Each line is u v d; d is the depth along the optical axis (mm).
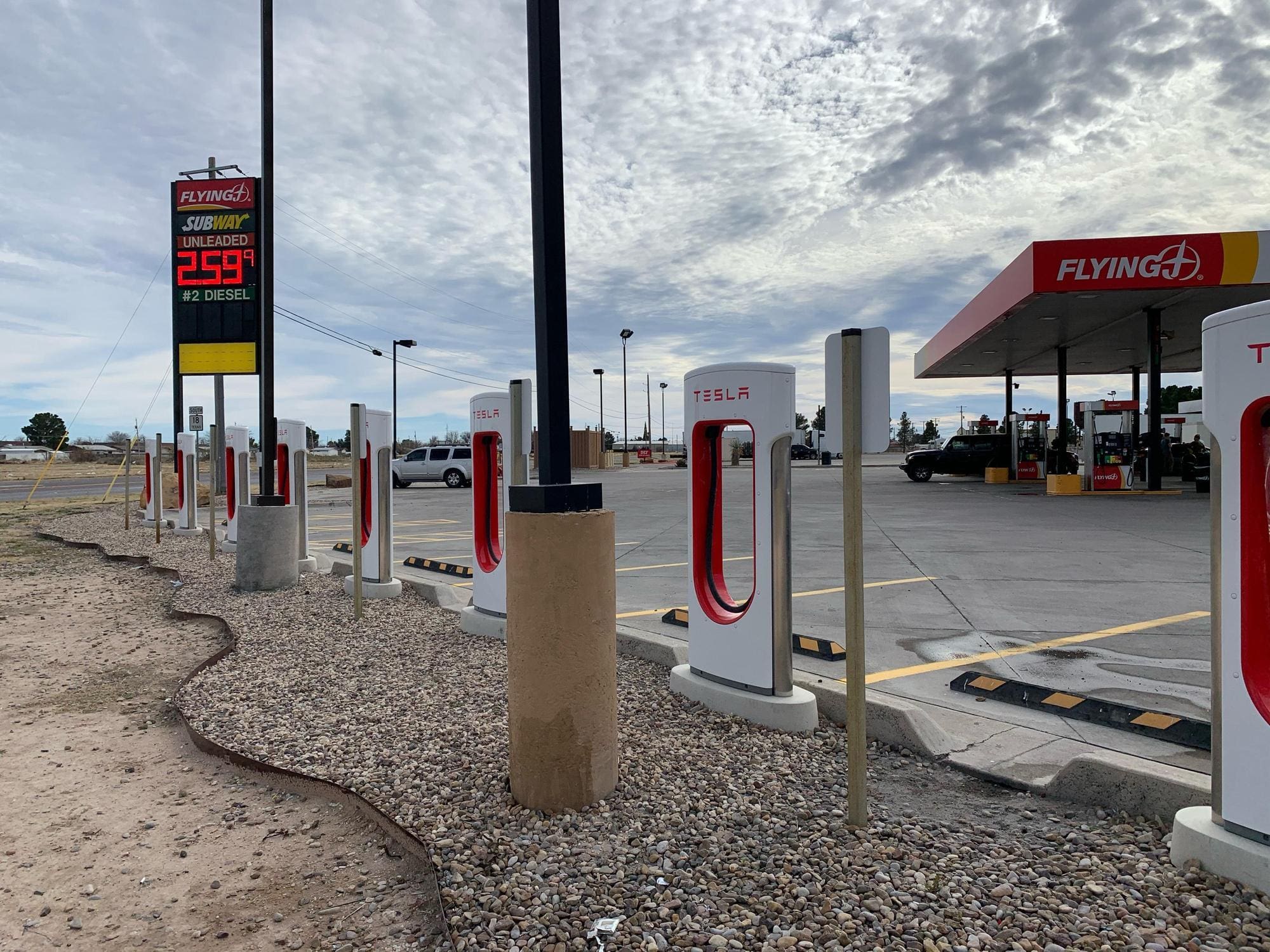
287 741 4160
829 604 7418
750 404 4211
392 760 3783
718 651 4484
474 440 6566
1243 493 2477
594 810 3166
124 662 6074
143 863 3139
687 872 2691
